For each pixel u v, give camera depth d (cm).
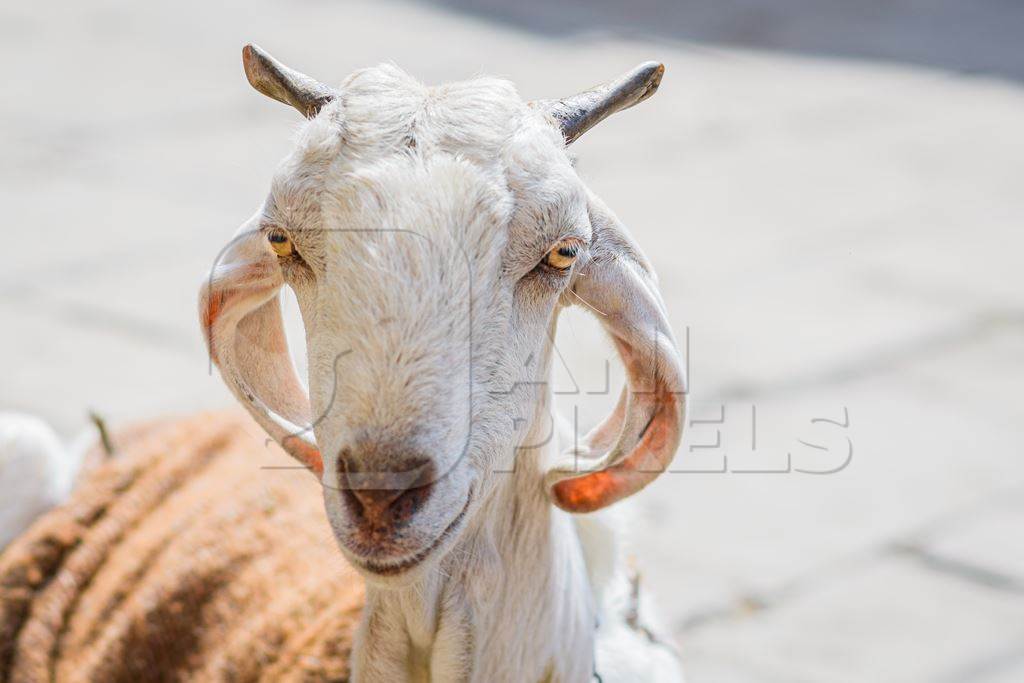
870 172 1238
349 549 265
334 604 371
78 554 433
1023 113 1416
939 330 913
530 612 320
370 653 319
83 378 817
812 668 576
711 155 1280
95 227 1064
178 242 1037
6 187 1145
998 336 908
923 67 1567
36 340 866
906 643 595
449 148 272
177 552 410
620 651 353
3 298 930
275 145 1252
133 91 1418
